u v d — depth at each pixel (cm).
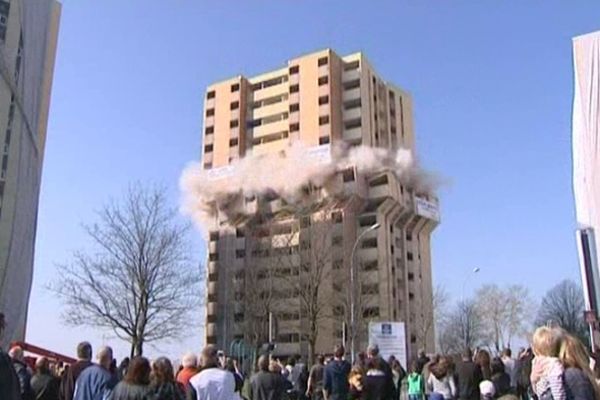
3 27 4562
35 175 4947
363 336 6375
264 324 6575
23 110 4700
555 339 516
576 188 4578
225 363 1199
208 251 8369
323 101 8169
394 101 9125
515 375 1562
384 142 8619
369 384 1173
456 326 8144
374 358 1209
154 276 3812
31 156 4853
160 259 3981
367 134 8106
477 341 7925
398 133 8988
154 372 686
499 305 8000
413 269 8244
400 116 9156
